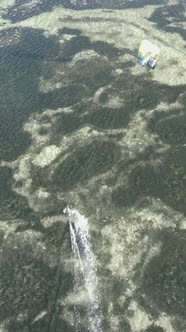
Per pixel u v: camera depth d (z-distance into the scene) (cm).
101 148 2173
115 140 2208
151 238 1820
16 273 1744
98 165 2098
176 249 1784
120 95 2445
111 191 1994
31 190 2030
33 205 1973
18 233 1870
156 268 1731
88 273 1728
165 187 1994
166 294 1662
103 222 1886
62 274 1731
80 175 2066
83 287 1691
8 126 2336
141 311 1623
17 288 1702
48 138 2250
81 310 1631
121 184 2017
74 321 1603
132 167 2080
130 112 2347
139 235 1834
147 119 2302
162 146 2167
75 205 1955
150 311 1623
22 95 2506
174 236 1823
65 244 1822
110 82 2531
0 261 1786
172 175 2041
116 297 1661
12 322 1614
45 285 1703
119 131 2252
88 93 2472
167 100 2398
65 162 2127
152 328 1583
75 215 1919
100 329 1584
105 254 1781
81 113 2361
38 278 1723
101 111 2361
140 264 1745
